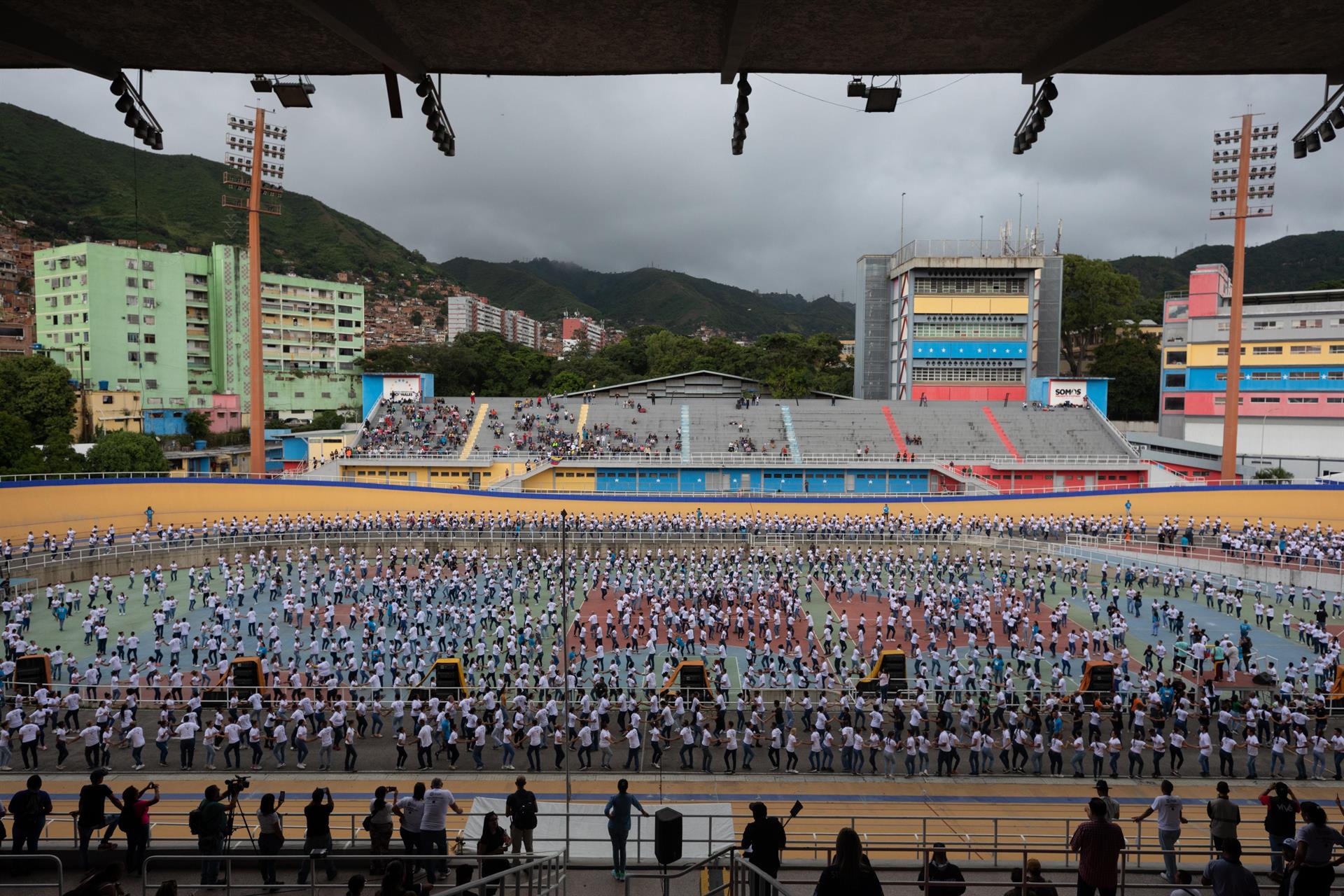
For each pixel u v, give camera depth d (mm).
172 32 10703
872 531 61125
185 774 24812
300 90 12477
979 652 39719
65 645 39438
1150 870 16078
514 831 14906
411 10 10102
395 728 28812
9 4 9906
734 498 67438
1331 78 11750
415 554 58625
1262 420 87875
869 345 106625
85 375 105375
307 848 15242
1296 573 50906
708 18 10328
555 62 11641
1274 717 26547
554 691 30531
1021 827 21547
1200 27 10258
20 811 15344
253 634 41312
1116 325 120062
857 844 9328
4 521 55469
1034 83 11945
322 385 132375
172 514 63000
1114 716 26156
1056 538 61656
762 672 31531
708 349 129500
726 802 22688
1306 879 11055
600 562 50844
